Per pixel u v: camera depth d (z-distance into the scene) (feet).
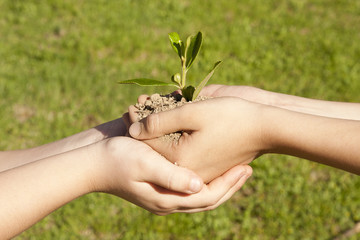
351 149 2.01
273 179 4.43
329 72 6.21
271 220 4.07
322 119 2.11
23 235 3.93
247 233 3.97
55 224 4.07
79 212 4.11
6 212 2.05
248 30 7.27
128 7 7.92
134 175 2.19
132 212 4.10
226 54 6.60
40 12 7.70
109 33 7.04
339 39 7.09
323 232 3.96
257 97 2.62
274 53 6.70
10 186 2.09
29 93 5.75
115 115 5.40
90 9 7.81
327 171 4.53
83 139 2.56
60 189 2.14
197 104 2.21
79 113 5.41
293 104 2.58
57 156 2.20
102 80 5.97
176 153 2.25
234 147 2.22
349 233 3.93
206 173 2.29
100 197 4.22
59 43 6.79
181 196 2.26
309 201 4.21
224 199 2.39
